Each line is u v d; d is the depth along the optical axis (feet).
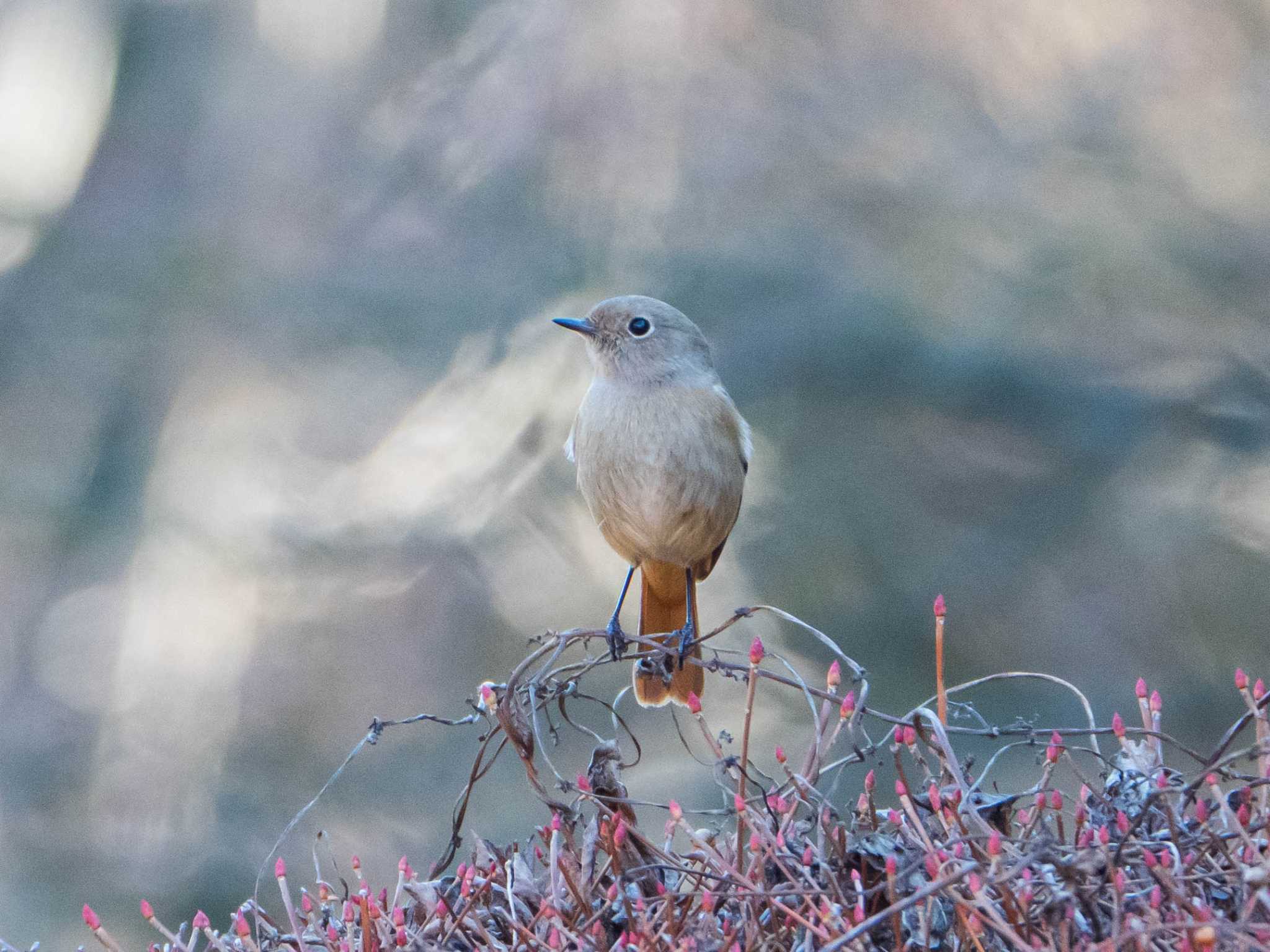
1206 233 48.65
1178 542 46.65
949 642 46.88
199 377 62.34
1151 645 46.32
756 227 50.34
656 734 49.34
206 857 57.41
